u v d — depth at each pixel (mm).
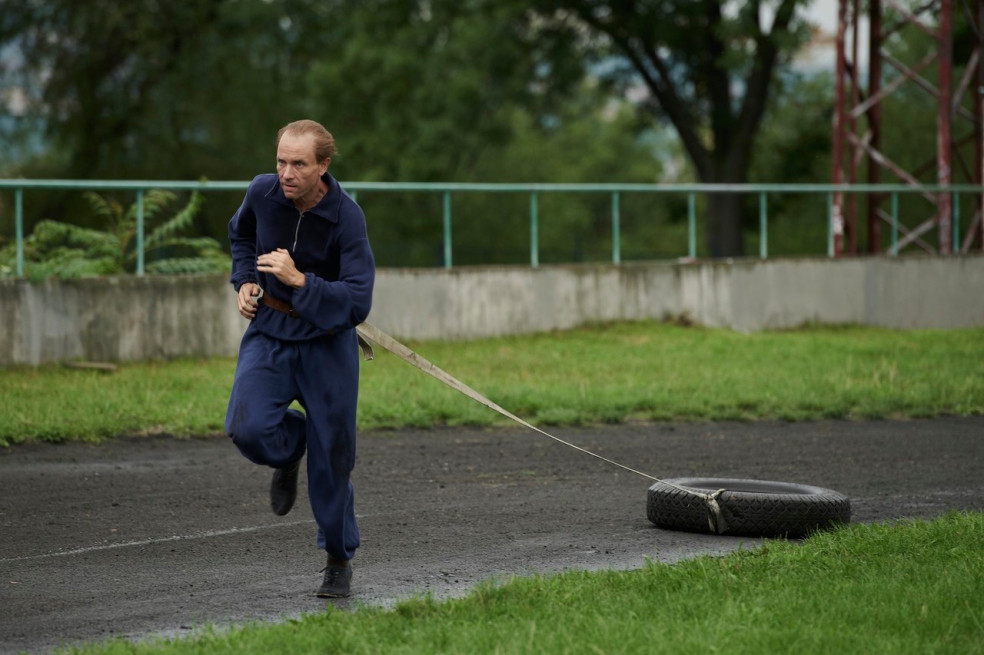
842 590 7535
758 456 14141
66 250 20172
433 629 6758
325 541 7844
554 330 23672
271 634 6723
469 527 10352
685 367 20438
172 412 15375
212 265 20703
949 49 31781
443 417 16188
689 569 8203
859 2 32094
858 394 18188
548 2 46906
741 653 6305
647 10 45562
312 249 7492
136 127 50969
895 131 63812
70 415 14844
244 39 52281
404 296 21922
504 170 82062
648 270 24906
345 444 7621
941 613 7000
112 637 7148
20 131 50188
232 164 52281
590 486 12328
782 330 26531
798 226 64875
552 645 6383
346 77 52656
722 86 47312
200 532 10086
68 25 49125
